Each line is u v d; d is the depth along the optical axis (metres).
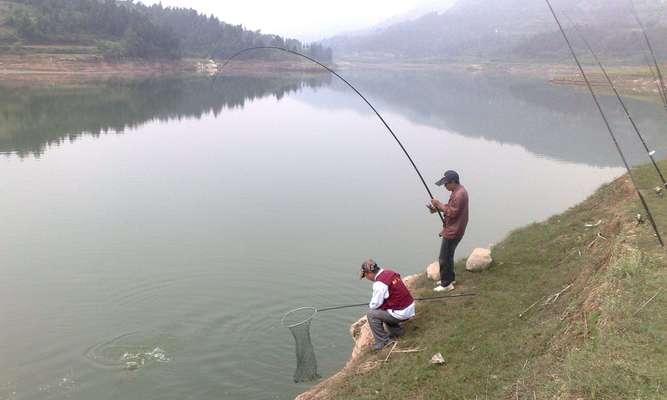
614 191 14.32
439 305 10.41
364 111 71.00
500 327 9.04
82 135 48.44
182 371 11.38
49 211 24.33
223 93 98.06
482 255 11.91
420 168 35.12
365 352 9.80
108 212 24.34
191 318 13.85
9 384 11.04
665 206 10.88
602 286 7.78
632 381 5.80
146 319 13.76
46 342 12.64
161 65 141.00
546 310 9.02
